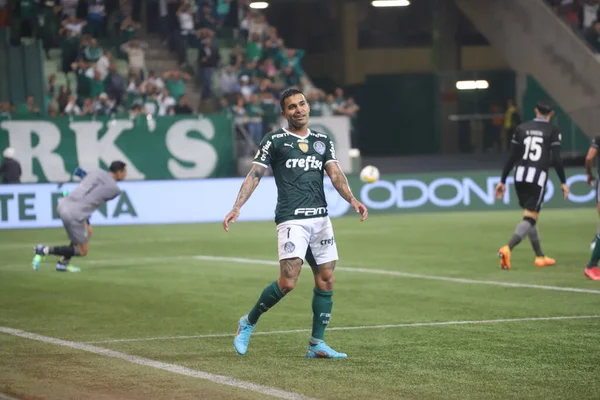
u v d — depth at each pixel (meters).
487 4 87.88
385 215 62.31
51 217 59.16
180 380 17.89
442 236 48.62
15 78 69.81
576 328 23.14
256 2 81.31
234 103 71.69
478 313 25.61
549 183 64.12
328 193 62.22
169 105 69.31
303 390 17.00
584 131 76.00
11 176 59.38
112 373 18.58
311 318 25.09
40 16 72.62
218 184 61.28
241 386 17.33
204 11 78.12
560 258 38.44
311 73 108.12
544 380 17.67
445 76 105.75
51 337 22.73
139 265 38.47
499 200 64.25
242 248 44.97
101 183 36.38
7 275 35.38
